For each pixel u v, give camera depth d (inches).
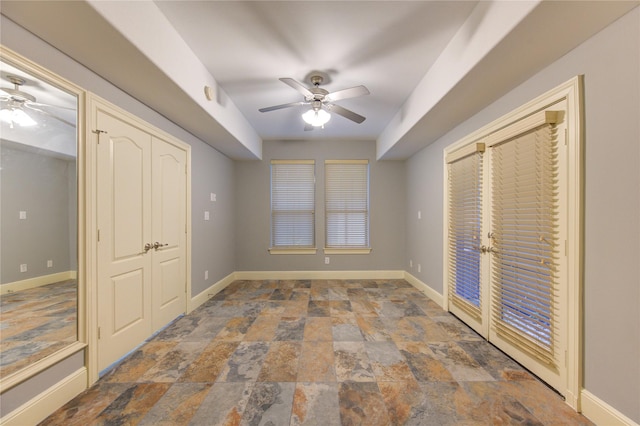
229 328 105.7
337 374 74.6
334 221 189.2
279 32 75.5
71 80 64.5
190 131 120.5
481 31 64.9
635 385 49.3
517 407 61.4
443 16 69.6
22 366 55.9
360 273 188.2
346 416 58.9
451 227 121.3
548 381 69.0
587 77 57.7
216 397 65.1
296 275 187.9
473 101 89.6
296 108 131.4
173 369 77.0
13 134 70.8
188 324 109.4
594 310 56.6
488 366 78.4
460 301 111.8
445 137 125.3
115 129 79.1
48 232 71.0
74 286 68.7
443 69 84.7
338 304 134.5
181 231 117.3
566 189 62.7
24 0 46.1
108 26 53.4
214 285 151.6
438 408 61.3
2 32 50.4
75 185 68.5
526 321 75.4
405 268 187.3
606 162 53.9
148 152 95.0
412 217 173.9
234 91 113.2
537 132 70.9
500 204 86.9
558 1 47.2
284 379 72.4
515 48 60.9
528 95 74.9
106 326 75.9
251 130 158.1
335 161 187.6
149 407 61.6
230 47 82.9
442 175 129.6
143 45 62.3
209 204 145.3
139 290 90.8
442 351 87.4
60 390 61.2
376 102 125.0
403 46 82.2
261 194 188.4
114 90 78.2
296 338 97.0
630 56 49.4
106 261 76.0
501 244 86.5
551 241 66.9
